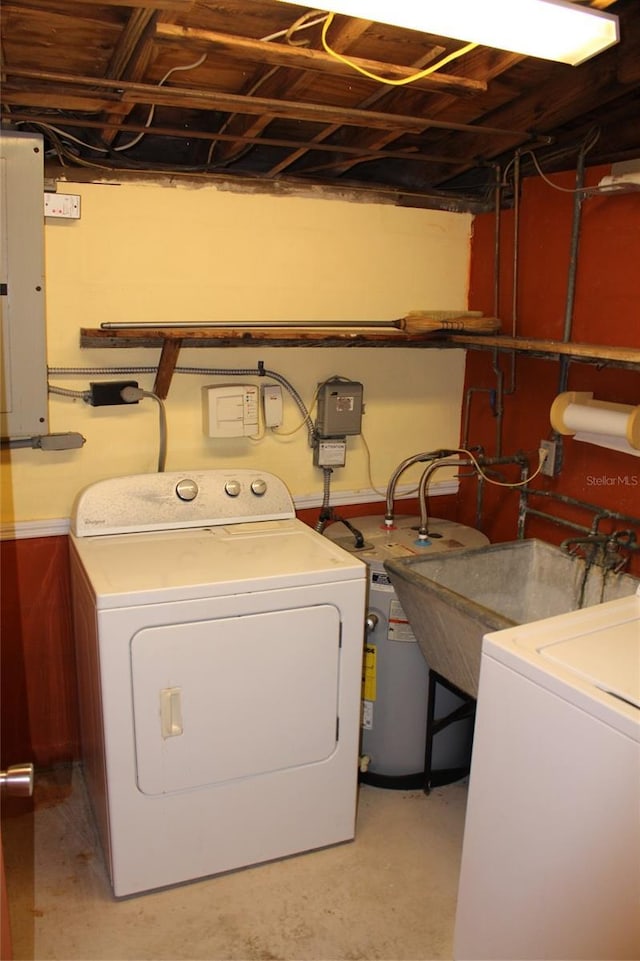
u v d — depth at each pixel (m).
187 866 2.02
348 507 2.82
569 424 2.20
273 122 2.22
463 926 1.69
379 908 1.98
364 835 2.26
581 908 1.36
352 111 1.91
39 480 2.30
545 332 2.50
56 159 2.14
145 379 2.39
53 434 2.28
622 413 2.04
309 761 2.09
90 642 1.93
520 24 1.33
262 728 2.00
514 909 1.53
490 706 1.56
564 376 2.39
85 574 1.94
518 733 1.49
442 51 1.73
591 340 2.31
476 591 2.32
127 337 2.24
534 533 2.62
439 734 2.43
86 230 2.21
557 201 2.40
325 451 2.66
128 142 2.26
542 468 2.47
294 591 1.96
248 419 2.48
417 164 2.67
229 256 2.43
